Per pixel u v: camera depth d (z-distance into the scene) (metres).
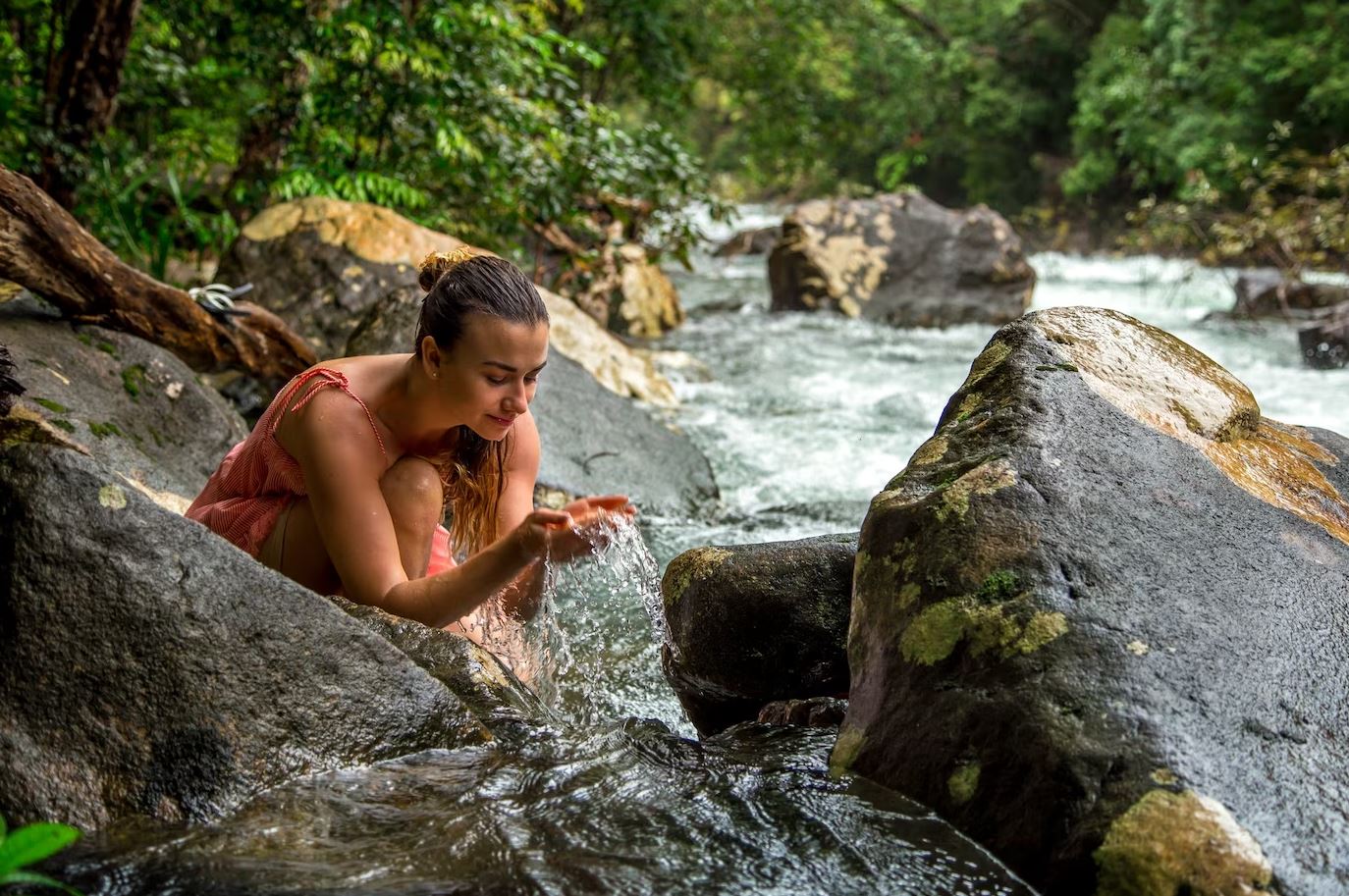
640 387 7.16
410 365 2.78
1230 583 2.24
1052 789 1.89
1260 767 1.89
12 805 1.89
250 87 9.27
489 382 2.64
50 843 1.39
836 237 12.26
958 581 2.22
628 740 2.37
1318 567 2.35
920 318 11.95
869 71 23.20
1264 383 8.65
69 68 6.91
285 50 8.38
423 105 8.12
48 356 4.24
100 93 7.00
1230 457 2.63
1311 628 2.19
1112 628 2.08
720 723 2.97
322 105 8.22
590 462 5.15
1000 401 2.59
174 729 2.02
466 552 3.70
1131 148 22.55
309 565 2.87
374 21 7.85
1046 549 2.21
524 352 2.62
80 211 7.48
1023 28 27.03
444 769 2.16
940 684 2.14
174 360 4.66
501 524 3.04
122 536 2.10
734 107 16.39
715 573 2.90
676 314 11.03
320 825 1.96
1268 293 12.23
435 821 2.00
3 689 1.96
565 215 9.29
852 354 9.79
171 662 2.05
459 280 2.63
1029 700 2.00
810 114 15.16
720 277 15.38
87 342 4.46
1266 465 2.67
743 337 10.57
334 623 2.21
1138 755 1.88
